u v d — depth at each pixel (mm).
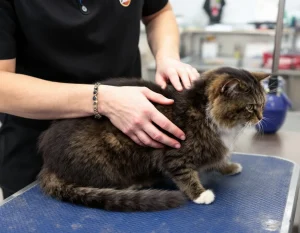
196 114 1018
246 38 3326
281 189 960
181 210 877
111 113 942
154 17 1394
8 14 962
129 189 1039
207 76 1086
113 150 1036
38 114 945
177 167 1026
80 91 934
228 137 1090
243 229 766
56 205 917
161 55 1238
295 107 2807
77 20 1020
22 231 783
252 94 1055
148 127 921
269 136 1512
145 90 981
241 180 1043
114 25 1095
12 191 1187
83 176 1025
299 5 2814
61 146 1024
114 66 1151
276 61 1427
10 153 1153
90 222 822
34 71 1078
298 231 963
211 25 3207
